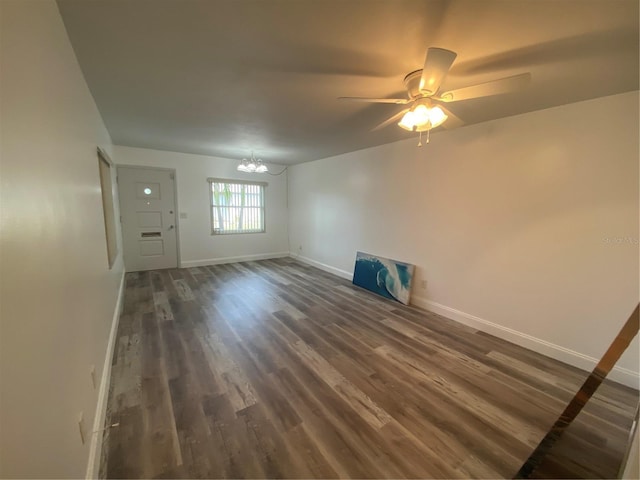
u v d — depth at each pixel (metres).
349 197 4.85
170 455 1.48
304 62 1.76
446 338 2.83
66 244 1.19
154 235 5.31
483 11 1.26
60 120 1.26
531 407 1.88
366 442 1.58
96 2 1.23
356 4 1.23
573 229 2.34
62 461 0.97
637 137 2.02
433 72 1.50
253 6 1.26
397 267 3.92
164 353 2.48
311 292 4.25
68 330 1.15
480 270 3.00
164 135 3.73
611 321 2.19
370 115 2.79
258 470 1.41
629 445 1.32
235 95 2.30
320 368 2.29
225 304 3.69
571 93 2.11
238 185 6.15
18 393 0.69
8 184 0.69
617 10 1.22
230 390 2.00
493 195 2.85
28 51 0.90
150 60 1.75
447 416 1.79
